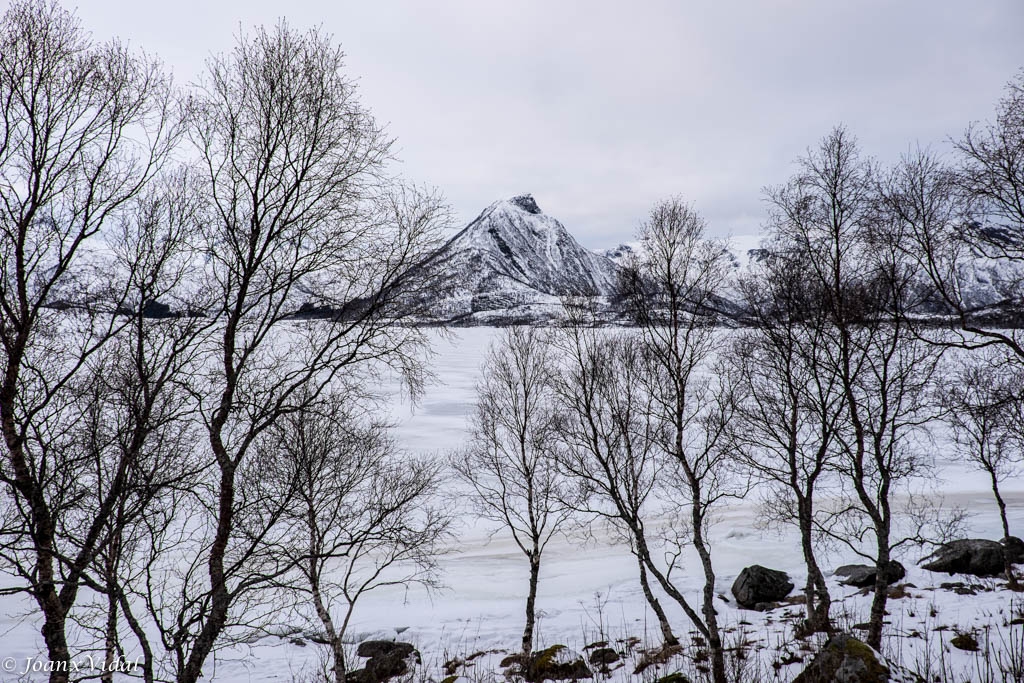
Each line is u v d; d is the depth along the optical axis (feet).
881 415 41.86
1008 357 40.65
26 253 27.63
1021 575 68.23
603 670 47.75
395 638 61.16
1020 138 34.53
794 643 48.83
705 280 45.03
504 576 77.97
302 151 30.99
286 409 31.50
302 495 40.19
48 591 26.55
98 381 30.91
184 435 33.27
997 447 66.39
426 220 32.91
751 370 53.01
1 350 29.66
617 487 50.60
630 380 53.06
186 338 31.42
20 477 26.25
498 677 49.19
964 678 33.94
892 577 70.74
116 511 31.07
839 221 41.04
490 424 60.64
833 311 42.01
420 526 69.72
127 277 30.22
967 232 36.88
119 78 28.07
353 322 32.24
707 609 41.63
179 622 28.68
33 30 26.40
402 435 117.80
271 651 57.72
